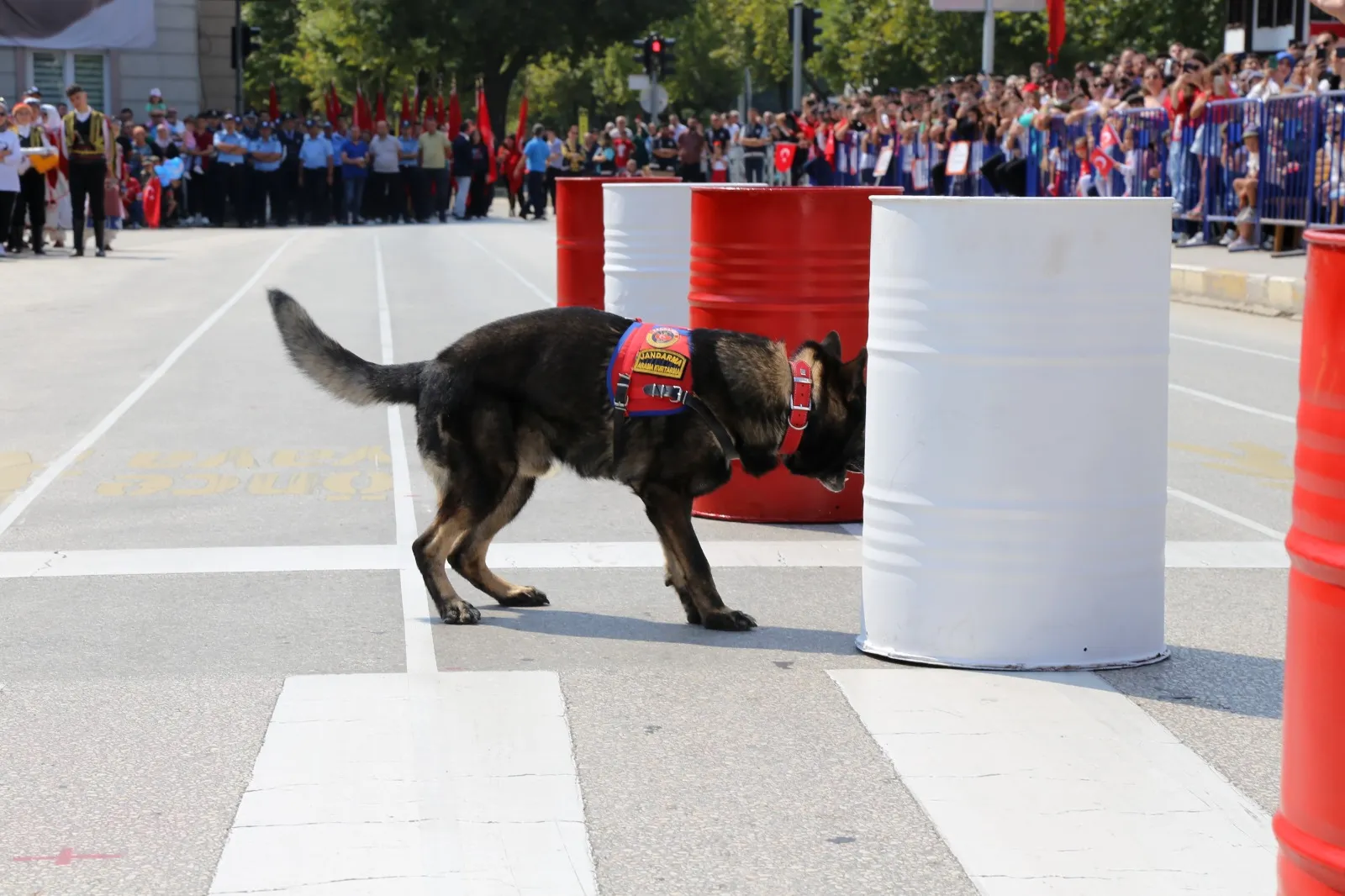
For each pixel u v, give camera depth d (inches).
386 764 163.6
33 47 1417.3
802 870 138.1
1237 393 447.5
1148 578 200.4
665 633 217.3
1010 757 166.2
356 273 839.1
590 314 223.3
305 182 1364.4
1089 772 161.8
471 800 153.8
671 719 179.0
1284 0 1235.9
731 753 167.6
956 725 176.6
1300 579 106.0
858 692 189.0
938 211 190.5
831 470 221.8
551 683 192.9
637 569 256.2
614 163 1534.2
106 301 687.7
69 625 217.6
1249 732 174.9
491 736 172.6
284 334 226.5
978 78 1032.2
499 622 222.4
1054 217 188.7
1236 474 337.1
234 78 1801.2
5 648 206.1
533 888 134.1
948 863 139.4
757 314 278.7
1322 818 104.3
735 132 1478.8
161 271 837.8
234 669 197.3
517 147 1585.9
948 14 1941.4
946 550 196.9
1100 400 193.6
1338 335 101.1
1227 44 1370.6
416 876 136.3
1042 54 1939.0
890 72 2129.7
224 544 268.1
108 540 270.4
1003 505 194.2
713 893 133.3
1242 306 649.0
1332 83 672.4
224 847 142.5
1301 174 676.7
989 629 197.0
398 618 223.8
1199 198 760.3
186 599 231.9
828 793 156.1
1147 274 194.1
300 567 252.8
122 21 1440.7
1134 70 850.8
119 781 159.0
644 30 2274.9
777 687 191.5
